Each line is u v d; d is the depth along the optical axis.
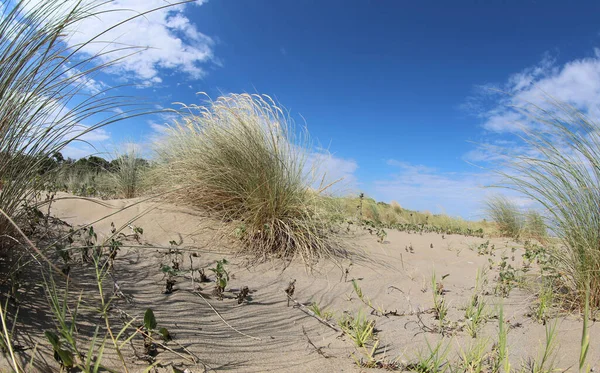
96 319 1.68
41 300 1.73
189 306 2.09
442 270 3.63
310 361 1.65
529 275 3.07
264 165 3.74
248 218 3.61
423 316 2.31
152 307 1.97
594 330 2.07
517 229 6.56
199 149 4.12
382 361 1.67
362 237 4.75
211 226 3.77
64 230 3.02
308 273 3.13
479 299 2.67
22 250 2.07
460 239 5.83
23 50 1.74
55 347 1.27
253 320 2.07
